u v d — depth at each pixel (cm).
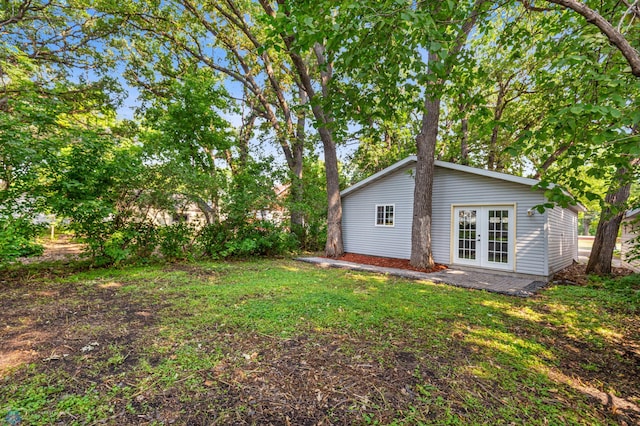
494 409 224
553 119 210
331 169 1109
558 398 241
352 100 355
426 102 843
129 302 479
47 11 1055
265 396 235
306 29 260
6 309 440
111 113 1302
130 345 320
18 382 247
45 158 645
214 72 1413
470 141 1362
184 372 267
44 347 313
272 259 1021
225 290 557
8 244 600
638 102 205
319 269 827
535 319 427
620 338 364
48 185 678
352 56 293
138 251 851
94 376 258
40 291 546
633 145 186
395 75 316
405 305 474
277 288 578
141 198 799
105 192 747
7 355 295
